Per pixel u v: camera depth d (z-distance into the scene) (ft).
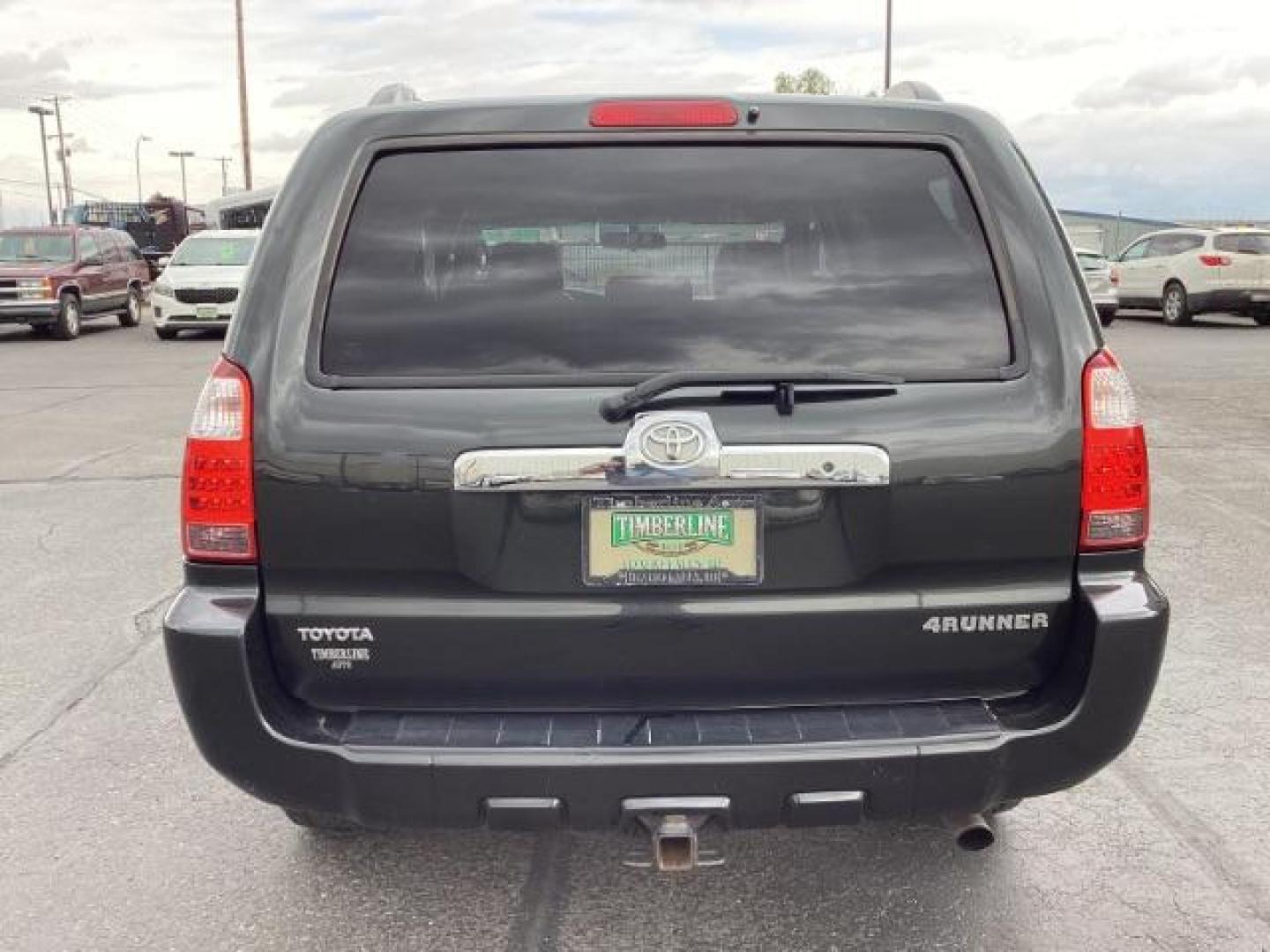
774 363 8.29
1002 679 8.54
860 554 8.20
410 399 8.14
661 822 8.02
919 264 8.50
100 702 14.87
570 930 9.86
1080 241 101.55
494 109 8.75
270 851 11.23
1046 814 11.75
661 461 7.97
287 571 8.29
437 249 8.48
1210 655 15.98
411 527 8.13
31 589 19.67
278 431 8.17
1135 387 42.60
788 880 10.58
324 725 8.34
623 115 8.67
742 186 8.61
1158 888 10.40
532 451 8.02
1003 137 8.88
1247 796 12.07
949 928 9.81
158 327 68.69
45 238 73.15
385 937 9.80
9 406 40.98
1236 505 24.67
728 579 8.18
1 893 10.52
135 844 11.36
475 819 8.06
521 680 8.32
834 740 8.04
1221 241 68.85
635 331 8.32
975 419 8.18
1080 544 8.37
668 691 8.37
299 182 8.61
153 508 25.54
